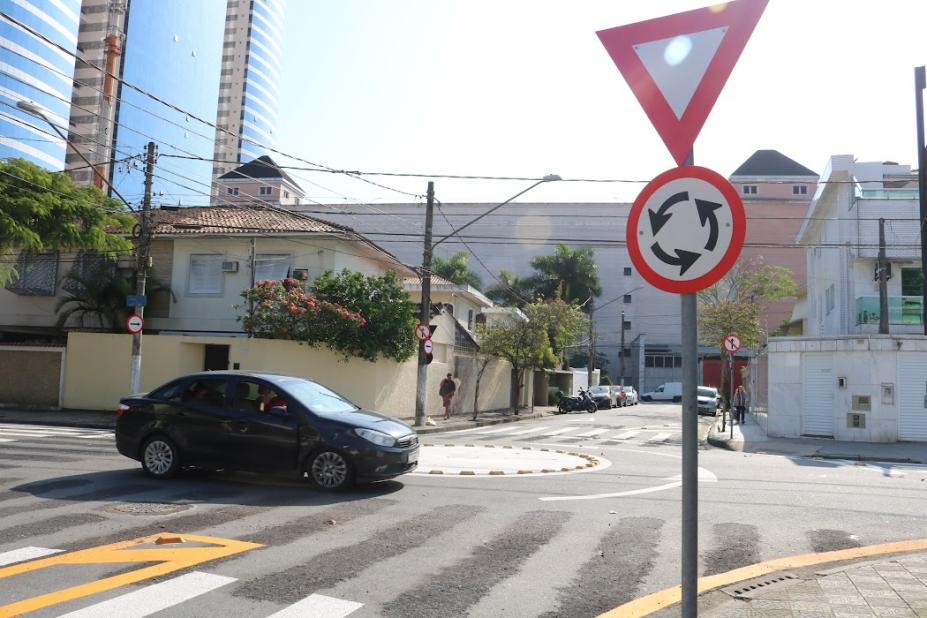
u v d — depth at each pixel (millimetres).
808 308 42938
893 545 7117
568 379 55125
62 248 22422
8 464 11406
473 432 23625
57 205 20016
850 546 7172
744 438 23344
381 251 28578
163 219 28969
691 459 3039
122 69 93188
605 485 10758
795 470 13508
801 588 5492
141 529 7207
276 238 26484
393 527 7594
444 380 27516
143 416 10328
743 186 73125
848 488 10984
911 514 8844
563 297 59562
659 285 3205
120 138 92938
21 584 5395
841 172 31625
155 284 26828
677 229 3174
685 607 2984
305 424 9672
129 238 25875
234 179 71500
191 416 10086
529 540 7164
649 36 3361
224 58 132750
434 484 10484
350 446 9484
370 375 23562
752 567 6316
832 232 34281
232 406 10086
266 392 10117
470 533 7402
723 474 12500
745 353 63688
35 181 20109
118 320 26422
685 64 3287
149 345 23609
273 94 139500
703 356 65250
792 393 23453
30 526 7254
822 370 23031
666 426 28906
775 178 72438
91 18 93000
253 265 26109
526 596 5434
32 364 24312
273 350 23047
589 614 5066
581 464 13445
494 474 11664
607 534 7480
